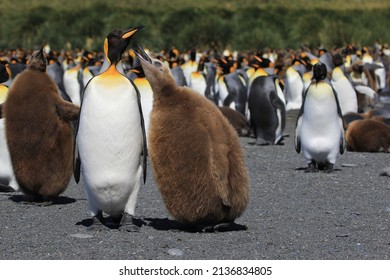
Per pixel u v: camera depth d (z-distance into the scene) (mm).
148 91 19422
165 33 72125
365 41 68750
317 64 17469
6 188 15492
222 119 10875
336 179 16641
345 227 11594
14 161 13539
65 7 82375
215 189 10539
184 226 11305
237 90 33062
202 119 10609
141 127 10922
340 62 31422
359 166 19188
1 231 11312
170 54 50375
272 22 72875
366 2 91312
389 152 22453
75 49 70562
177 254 9766
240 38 68812
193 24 70375
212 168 10477
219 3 86875
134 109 10781
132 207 11273
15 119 13336
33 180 13539
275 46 67438
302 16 72312
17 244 10414
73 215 12812
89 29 73250
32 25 75625
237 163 10750
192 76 41562
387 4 87625
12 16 78500
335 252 9977
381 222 11992
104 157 10742
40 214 12883
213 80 43062
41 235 11000
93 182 10922
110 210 11336
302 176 17141
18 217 12555
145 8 81000
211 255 9781
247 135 28203
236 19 73500
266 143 25094
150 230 11359
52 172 13531
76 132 11055
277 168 18797
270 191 15078
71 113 13383
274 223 11922
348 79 31000
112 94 10648
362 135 22562
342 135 17859
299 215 12602
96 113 10641
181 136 10500
